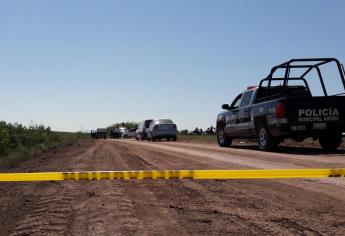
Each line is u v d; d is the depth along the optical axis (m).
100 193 7.64
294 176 5.77
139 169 11.10
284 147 17.45
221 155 14.52
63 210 6.37
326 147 15.66
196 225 5.39
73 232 5.21
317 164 10.78
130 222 5.57
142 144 26.98
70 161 14.60
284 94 15.07
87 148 24.14
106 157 15.73
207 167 11.03
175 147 21.25
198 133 51.31
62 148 25.95
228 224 5.42
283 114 14.16
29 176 5.98
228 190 7.72
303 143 19.78
